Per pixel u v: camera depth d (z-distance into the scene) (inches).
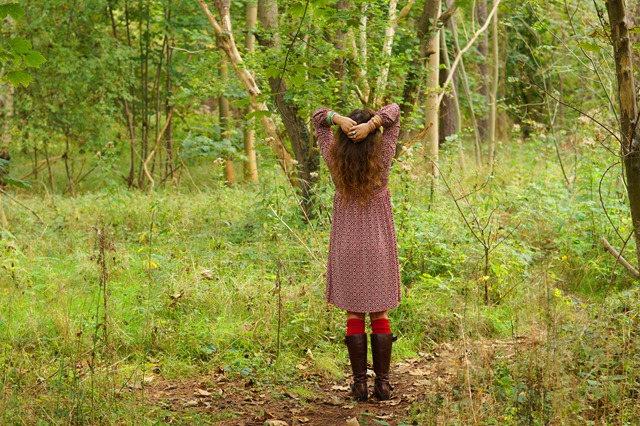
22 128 529.7
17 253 274.4
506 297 232.8
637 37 184.5
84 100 555.8
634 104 145.3
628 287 251.0
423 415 148.1
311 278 241.1
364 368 168.7
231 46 327.6
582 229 285.3
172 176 542.6
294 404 167.8
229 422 156.9
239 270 259.3
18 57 168.7
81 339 184.9
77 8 538.6
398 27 354.3
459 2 335.6
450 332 208.8
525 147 565.0
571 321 167.5
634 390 152.0
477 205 330.3
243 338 203.0
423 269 257.9
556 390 134.3
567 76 603.8
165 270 249.6
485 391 151.4
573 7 390.6
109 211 378.6
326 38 325.1
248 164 529.0
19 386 155.6
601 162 334.0
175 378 182.5
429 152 422.6
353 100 322.3
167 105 578.9
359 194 164.9
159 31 572.4
